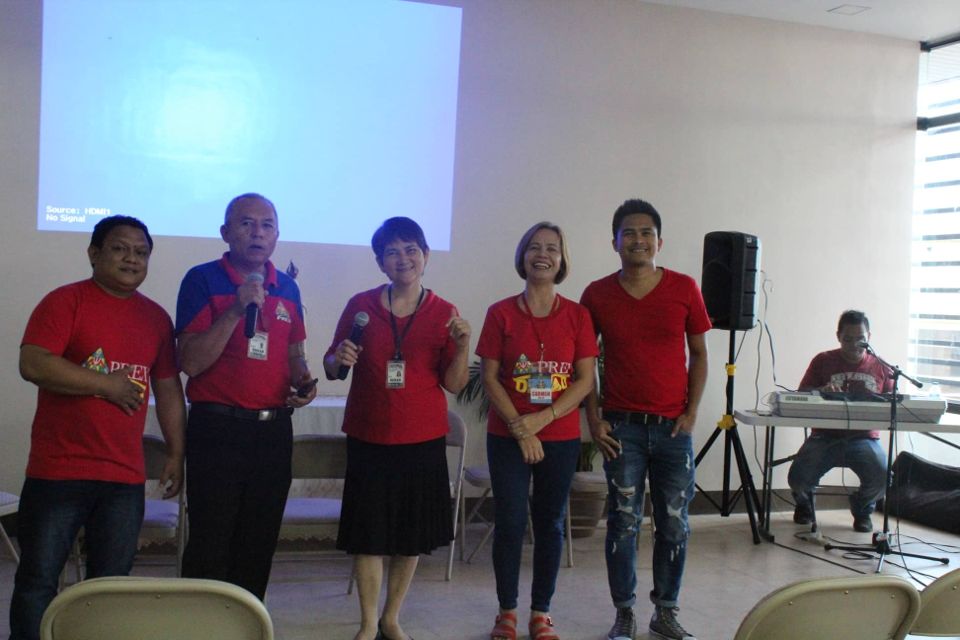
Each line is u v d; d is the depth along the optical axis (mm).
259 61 4855
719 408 5805
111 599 1522
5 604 3467
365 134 5047
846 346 5195
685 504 3229
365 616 2959
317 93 4953
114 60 4648
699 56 5719
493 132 5328
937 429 4715
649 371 3170
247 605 1557
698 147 5742
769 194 5910
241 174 4840
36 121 4566
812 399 4734
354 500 2904
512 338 3139
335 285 5016
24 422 4594
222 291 2619
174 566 4078
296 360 2830
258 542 2643
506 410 3074
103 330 2377
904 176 6223
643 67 5605
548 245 3152
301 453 3881
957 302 6016
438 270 5242
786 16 5797
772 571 4375
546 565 3174
